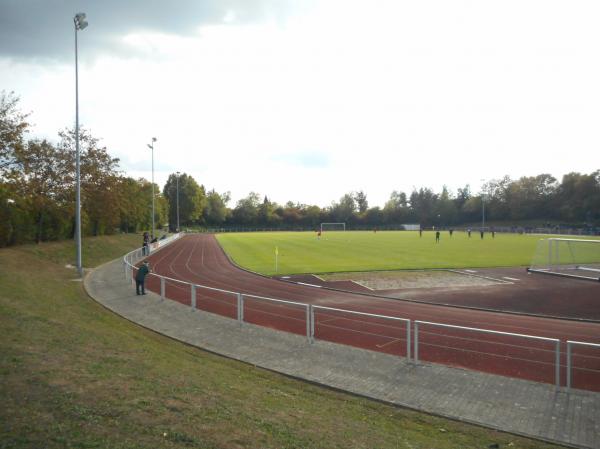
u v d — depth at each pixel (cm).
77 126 2734
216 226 14750
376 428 757
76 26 2709
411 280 2605
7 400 624
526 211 13038
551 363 1152
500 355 1219
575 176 12238
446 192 15362
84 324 1366
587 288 2345
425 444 697
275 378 1049
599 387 998
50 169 3962
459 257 3909
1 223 3134
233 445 565
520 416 834
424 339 1372
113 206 4788
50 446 504
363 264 3394
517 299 2038
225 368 1088
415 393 948
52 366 804
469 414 848
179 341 1362
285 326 1530
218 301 1934
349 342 1349
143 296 1997
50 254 3347
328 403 886
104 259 3866
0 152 3016
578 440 744
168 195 12975
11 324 1112
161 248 5359
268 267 3278
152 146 5462
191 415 652
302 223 15275
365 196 17900
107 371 827
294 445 601
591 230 9294
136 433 562
